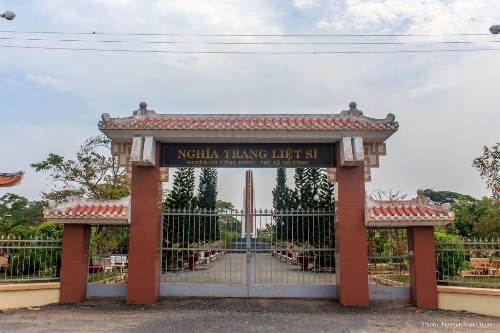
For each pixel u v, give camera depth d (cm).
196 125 1376
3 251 1672
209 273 1952
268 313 1258
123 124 1382
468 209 3089
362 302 1369
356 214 1409
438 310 1336
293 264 2217
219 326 1102
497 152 2970
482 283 1366
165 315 1220
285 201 4194
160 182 1483
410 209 1399
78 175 3209
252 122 1404
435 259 1380
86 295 1441
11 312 1255
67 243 1402
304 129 1377
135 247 1395
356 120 1439
